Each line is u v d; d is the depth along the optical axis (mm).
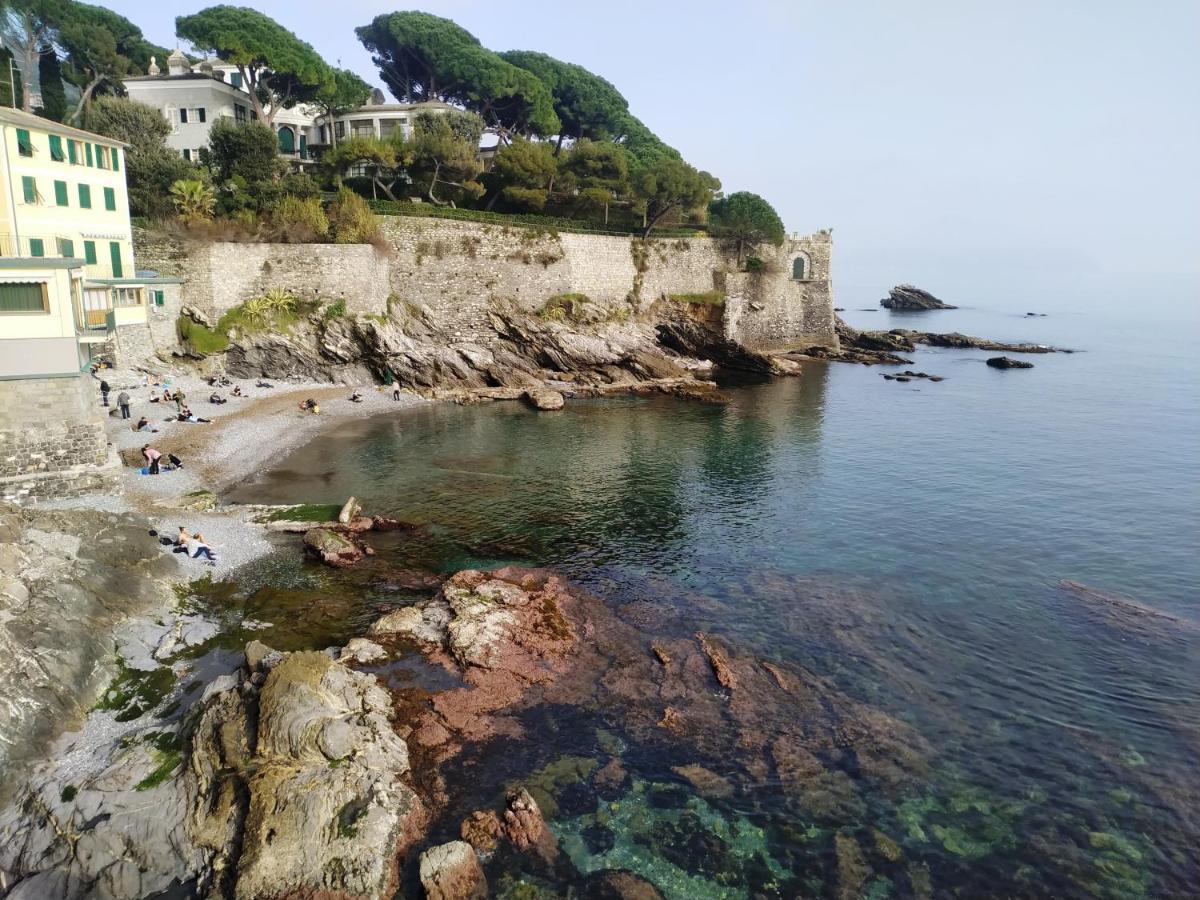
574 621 28156
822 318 109875
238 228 63906
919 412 70500
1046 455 54844
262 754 18453
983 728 22875
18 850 16812
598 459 51312
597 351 79625
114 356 53812
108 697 22094
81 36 78875
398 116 94250
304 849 16578
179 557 30875
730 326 92688
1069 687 25000
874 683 24984
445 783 19734
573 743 21609
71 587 24312
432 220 75438
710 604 30156
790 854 18172
